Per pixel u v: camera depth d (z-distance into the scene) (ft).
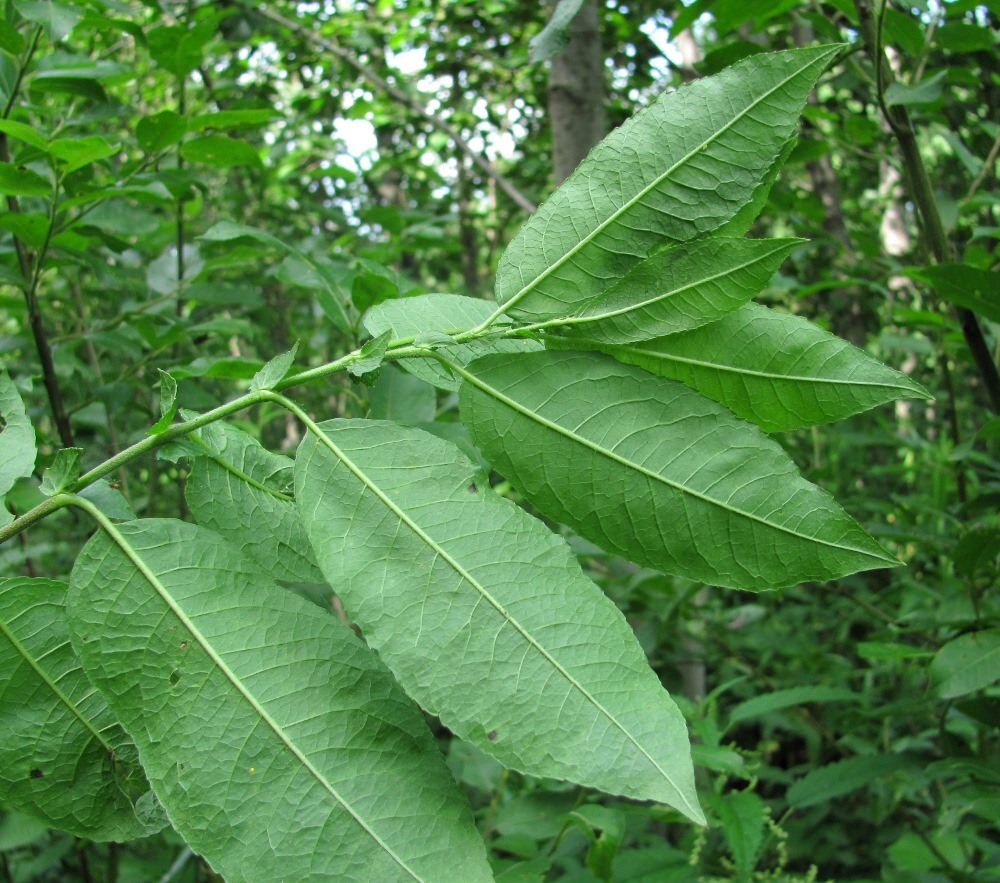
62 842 2.45
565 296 0.76
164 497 3.17
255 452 0.87
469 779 1.94
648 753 0.63
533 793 1.80
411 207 4.55
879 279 2.94
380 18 4.63
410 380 1.56
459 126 4.65
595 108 2.51
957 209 1.90
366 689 0.68
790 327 0.75
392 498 0.71
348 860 0.64
